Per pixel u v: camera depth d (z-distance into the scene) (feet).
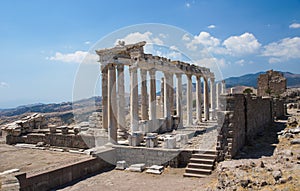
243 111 67.36
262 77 205.36
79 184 53.88
